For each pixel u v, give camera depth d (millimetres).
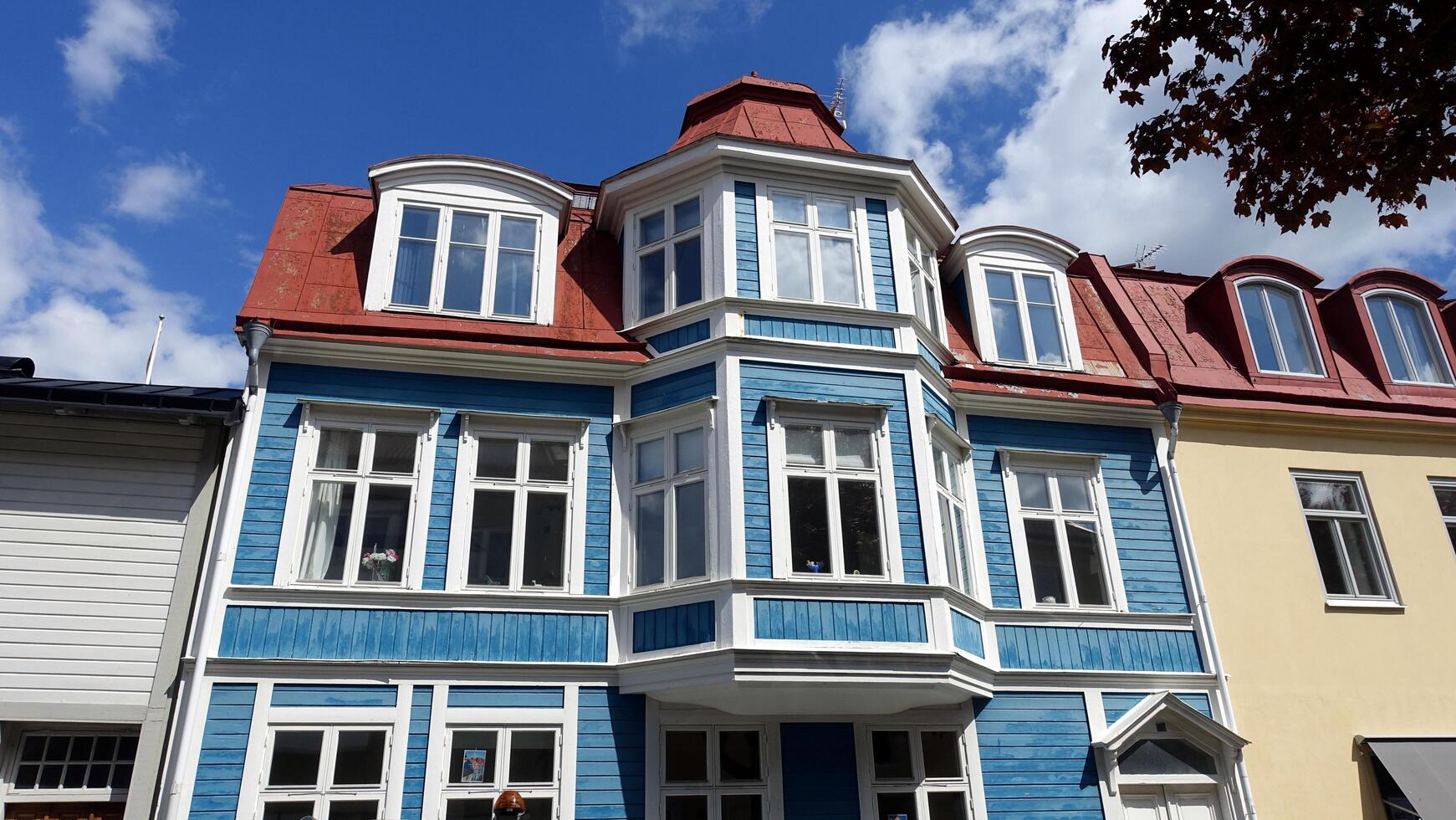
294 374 11031
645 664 10227
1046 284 14273
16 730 9602
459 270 12078
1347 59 7438
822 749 10711
